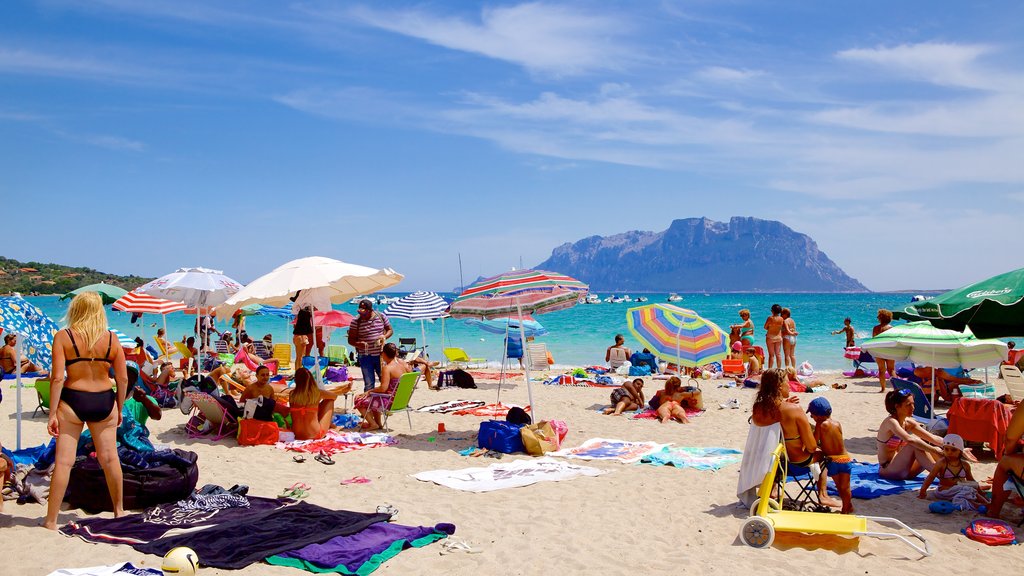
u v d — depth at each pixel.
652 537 6.11
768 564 5.48
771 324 18.42
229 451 9.26
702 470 8.42
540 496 7.32
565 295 10.45
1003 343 9.42
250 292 10.59
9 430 11.02
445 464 8.74
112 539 5.66
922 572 5.31
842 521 5.93
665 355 12.34
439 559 5.54
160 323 45.28
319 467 8.49
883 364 15.27
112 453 6.16
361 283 13.42
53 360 5.84
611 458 9.02
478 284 10.44
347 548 5.60
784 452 6.43
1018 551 5.75
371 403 10.80
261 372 9.98
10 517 6.18
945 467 7.12
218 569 5.18
